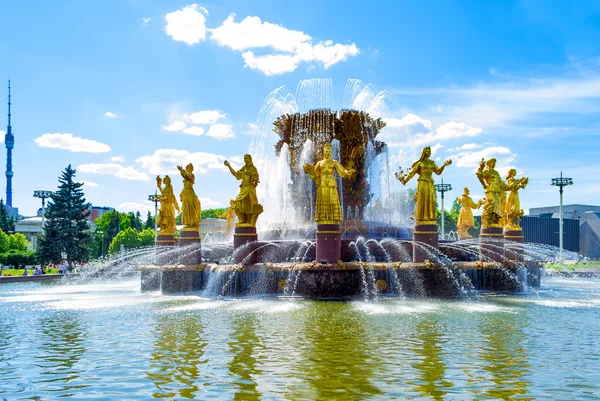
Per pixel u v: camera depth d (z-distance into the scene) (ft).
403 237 79.46
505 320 45.62
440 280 63.21
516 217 89.92
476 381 26.58
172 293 71.82
